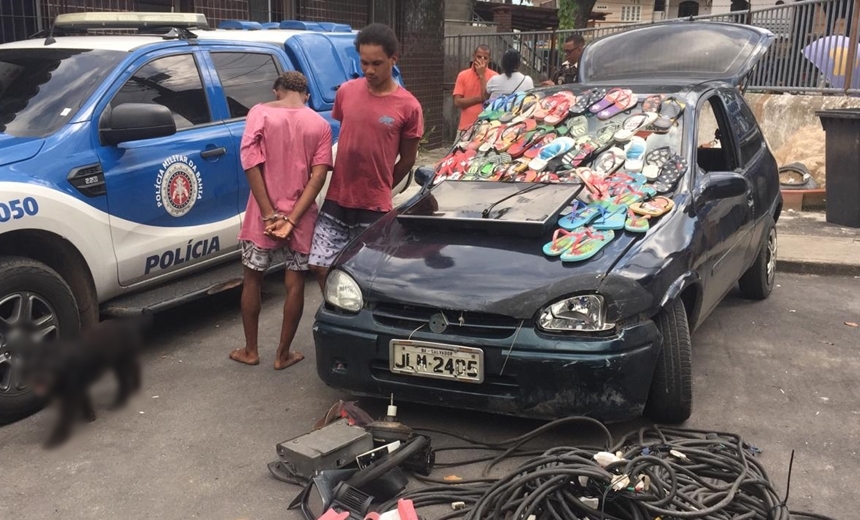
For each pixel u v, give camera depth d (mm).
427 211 4281
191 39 5590
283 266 5984
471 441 3891
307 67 6457
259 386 4664
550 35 15078
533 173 4625
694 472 3406
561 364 3500
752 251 5516
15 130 4633
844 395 4453
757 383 4617
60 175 4402
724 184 4570
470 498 3322
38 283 4188
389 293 3789
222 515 3324
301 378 4781
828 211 8891
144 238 4918
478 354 3584
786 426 4062
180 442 3965
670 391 3885
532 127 4977
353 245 4273
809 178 10070
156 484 3568
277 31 6648
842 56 10961
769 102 11305
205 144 5340
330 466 3518
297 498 3342
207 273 5508
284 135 4594
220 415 4270
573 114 4945
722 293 4891
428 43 14102
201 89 5531
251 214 4742
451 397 3717
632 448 3496
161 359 5090
